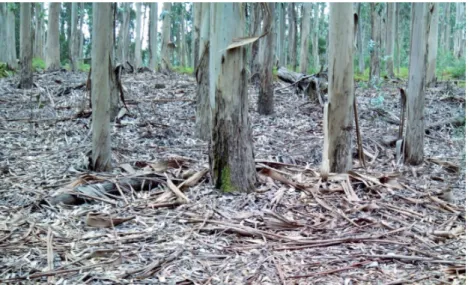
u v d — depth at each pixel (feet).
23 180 16.07
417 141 19.63
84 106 27.25
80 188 14.47
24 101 31.27
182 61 86.43
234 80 14.55
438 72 51.93
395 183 16.12
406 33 85.61
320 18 90.48
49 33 51.70
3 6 67.26
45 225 12.30
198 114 23.73
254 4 30.96
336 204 14.15
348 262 10.42
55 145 21.34
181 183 15.34
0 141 21.66
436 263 10.39
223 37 14.23
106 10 16.53
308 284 9.39
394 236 11.97
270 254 10.79
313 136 24.97
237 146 14.87
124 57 66.18
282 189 15.12
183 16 85.20
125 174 16.75
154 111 29.12
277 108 31.53
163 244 11.27
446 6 82.89
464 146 23.32
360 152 18.83
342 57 16.94
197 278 9.58
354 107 17.78
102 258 10.43
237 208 13.74
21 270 9.80
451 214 13.74
